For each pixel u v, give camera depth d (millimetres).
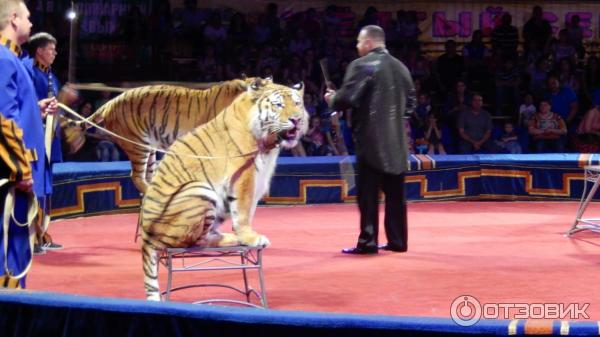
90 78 12539
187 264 6320
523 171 10109
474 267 6223
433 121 11797
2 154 4027
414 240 7434
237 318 3279
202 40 13312
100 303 3385
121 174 9023
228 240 4789
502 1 14328
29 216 4203
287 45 13195
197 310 3314
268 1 13938
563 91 12727
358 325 3242
